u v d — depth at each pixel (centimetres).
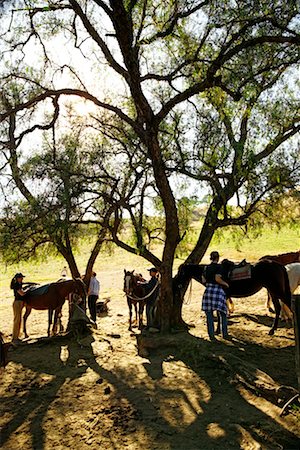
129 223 1423
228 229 1395
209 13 939
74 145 1234
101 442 603
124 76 1080
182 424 641
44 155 1161
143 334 1098
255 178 1113
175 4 946
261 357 895
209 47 1046
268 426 609
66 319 1584
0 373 897
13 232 1120
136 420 662
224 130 1138
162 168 1055
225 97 1055
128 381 823
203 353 902
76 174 1152
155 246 3534
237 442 581
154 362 924
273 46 1000
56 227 1093
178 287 1141
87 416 687
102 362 947
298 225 1283
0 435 643
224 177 1120
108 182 1287
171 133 1226
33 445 606
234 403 702
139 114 1091
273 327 1077
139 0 1048
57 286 1222
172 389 773
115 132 1340
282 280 1084
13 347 1091
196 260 1213
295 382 759
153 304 1220
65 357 995
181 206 1387
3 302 2150
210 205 1223
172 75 1046
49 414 704
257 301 1584
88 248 3656
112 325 1347
